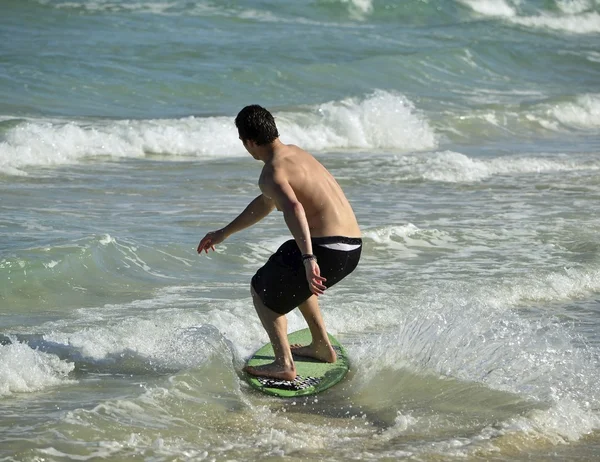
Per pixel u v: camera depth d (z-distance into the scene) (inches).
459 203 1791.3
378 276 1261.1
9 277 1143.0
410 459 700.0
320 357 906.7
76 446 687.1
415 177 2063.2
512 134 2920.8
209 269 1282.0
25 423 732.0
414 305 1122.0
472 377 877.2
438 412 806.5
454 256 1384.1
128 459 675.4
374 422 788.0
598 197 1868.8
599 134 3002.0
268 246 1397.6
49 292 1130.7
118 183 1891.0
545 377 875.4
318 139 2593.5
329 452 710.5
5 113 2564.0
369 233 1450.5
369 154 2439.7
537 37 4950.8
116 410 757.3
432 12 5211.6
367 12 5000.0
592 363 920.3
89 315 1048.2
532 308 1163.3
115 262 1248.8
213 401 803.4
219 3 4675.2
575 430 770.2
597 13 5536.4
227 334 996.6
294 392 840.9
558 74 4060.0
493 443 735.1
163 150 2325.3
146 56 3454.7
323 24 4680.1
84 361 892.6
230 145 2390.5
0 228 1406.3
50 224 1459.2
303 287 820.6
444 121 2920.8
